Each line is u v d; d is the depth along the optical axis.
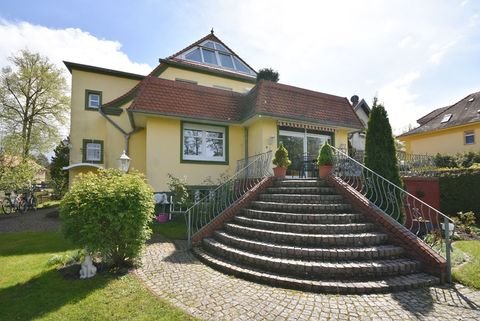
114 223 4.64
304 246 5.12
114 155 13.34
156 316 3.28
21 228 9.00
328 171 7.74
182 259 5.65
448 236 4.43
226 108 11.99
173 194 9.99
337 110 12.98
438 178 10.66
